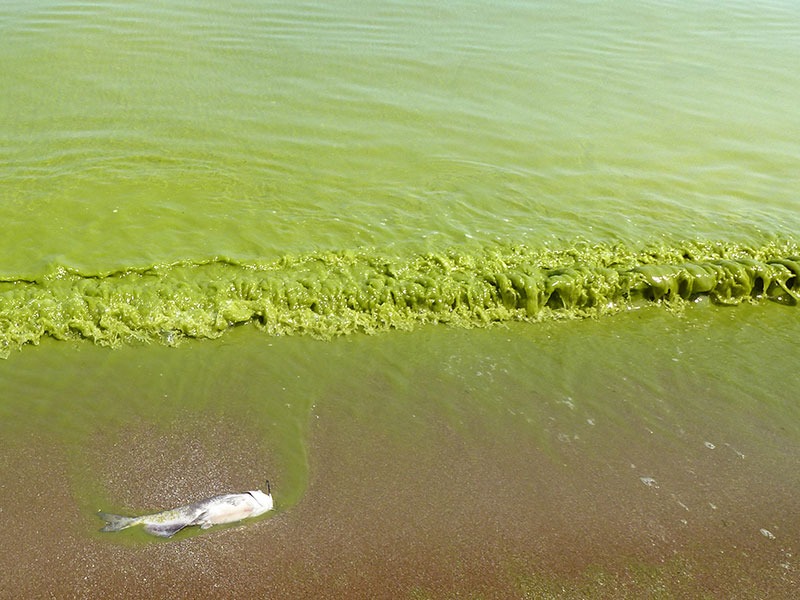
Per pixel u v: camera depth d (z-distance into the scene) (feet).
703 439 21.61
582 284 26.63
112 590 16.39
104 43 42.47
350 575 17.06
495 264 27.63
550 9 52.19
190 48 42.78
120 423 20.45
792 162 36.29
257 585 16.74
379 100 38.99
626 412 22.39
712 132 38.47
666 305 27.32
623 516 18.94
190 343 23.53
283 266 26.73
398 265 26.99
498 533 18.24
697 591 17.33
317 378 22.65
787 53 48.14
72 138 33.42
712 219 31.63
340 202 30.73
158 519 17.76
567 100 40.60
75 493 18.35
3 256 25.76
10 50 40.70
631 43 48.11
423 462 20.02
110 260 25.99
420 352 24.09
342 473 19.48
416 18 48.98
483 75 42.45
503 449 20.66
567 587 17.17
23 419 20.26
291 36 45.24
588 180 33.81
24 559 16.76
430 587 16.96
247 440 20.25
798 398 23.49
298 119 36.63
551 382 23.34
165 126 35.04
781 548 18.48
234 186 31.12
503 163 34.60
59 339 23.11
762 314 27.43
